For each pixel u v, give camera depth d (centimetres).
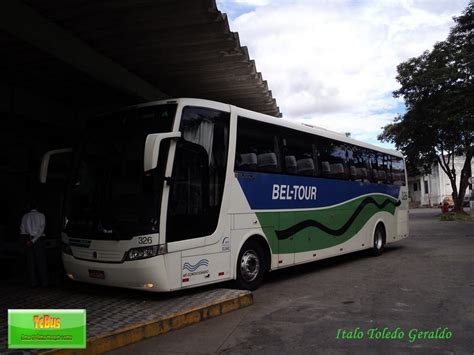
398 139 3058
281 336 572
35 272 837
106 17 692
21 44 706
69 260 752
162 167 685
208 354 515
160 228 669
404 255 1370
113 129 770
